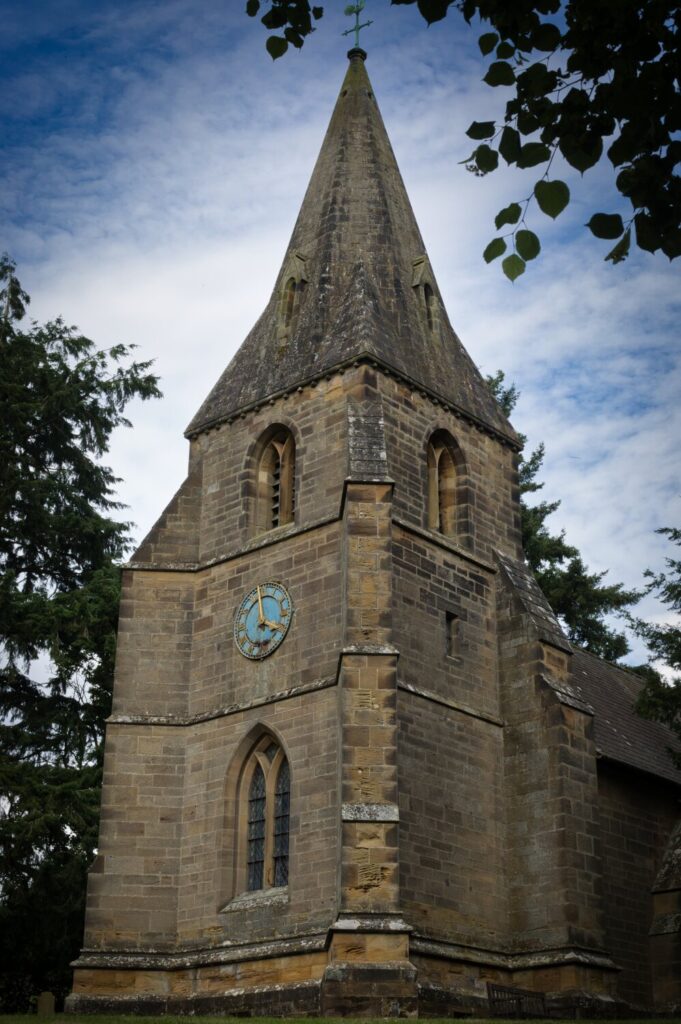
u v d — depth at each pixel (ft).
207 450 152.87
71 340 202.69
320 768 126.52
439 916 123.85
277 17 60.85
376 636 125.49
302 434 143.43
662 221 56.08
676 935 143.43
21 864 159.63
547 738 135.13
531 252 54.39
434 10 56.18
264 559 140.87
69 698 184.03
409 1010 110.11
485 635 142.00
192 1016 112.78
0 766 162.20
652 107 55.57
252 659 137.18
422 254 162.50
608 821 145.28
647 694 142.51
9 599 176.14
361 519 130.31
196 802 135.54
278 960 121.80
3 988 169.48
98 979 128.06
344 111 171.42
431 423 146.61
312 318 151.23
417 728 129.18
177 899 132.67
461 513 146.82
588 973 125.29
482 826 131.95
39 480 189.78
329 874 121.70
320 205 162.61
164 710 140.56
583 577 231.50
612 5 55.06
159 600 145.28
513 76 57.11
